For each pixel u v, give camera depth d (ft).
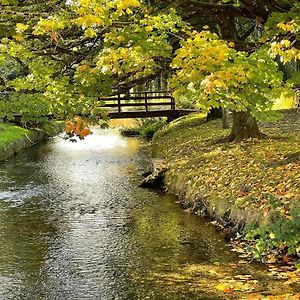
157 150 74.79
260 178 38.68
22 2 26.48
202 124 79.56
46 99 28.09
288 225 28.89
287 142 53.36
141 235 35.53
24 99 28.22
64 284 27.04
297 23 25.05
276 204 31.81
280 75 24.45
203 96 23.48
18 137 89.66
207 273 27.58
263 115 32.71
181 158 55.98
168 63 27.27
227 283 25.84
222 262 29.19
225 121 70.23
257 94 25.20
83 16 20.81
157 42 24.73
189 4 30.37
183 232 35.63
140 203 45.24
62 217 41.63
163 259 30.37
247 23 60.49
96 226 38.50
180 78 23.48
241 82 23.15
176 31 24.76
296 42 25.89
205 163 48.73
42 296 25.55
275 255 28.81
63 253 32.22
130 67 25.67
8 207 45.65
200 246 32.40
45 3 25.80
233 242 32.73
